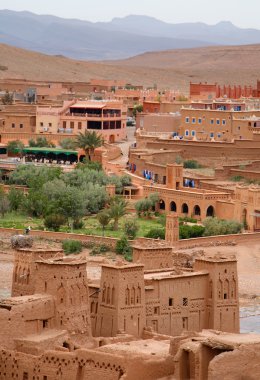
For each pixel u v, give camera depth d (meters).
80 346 122.31
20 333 121.25
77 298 126.56
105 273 132.25
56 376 116.75
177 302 137.00
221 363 107.69
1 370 119.56
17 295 134.50
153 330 133.75
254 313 169.50
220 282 139.62
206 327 139.50
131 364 112.56
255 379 108.88
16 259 135.00
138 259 144.12
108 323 131.62
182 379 111.94
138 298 132.75
